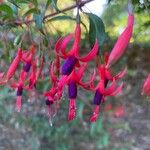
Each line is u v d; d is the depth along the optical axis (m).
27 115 0.53
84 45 0.55
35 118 0.52
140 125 0.59
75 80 0.14
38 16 0.17
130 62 0.65
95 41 0.15
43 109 0.53
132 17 0.13
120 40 0.13
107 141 0.51
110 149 0.54
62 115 0.51
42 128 0.52
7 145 0.52
